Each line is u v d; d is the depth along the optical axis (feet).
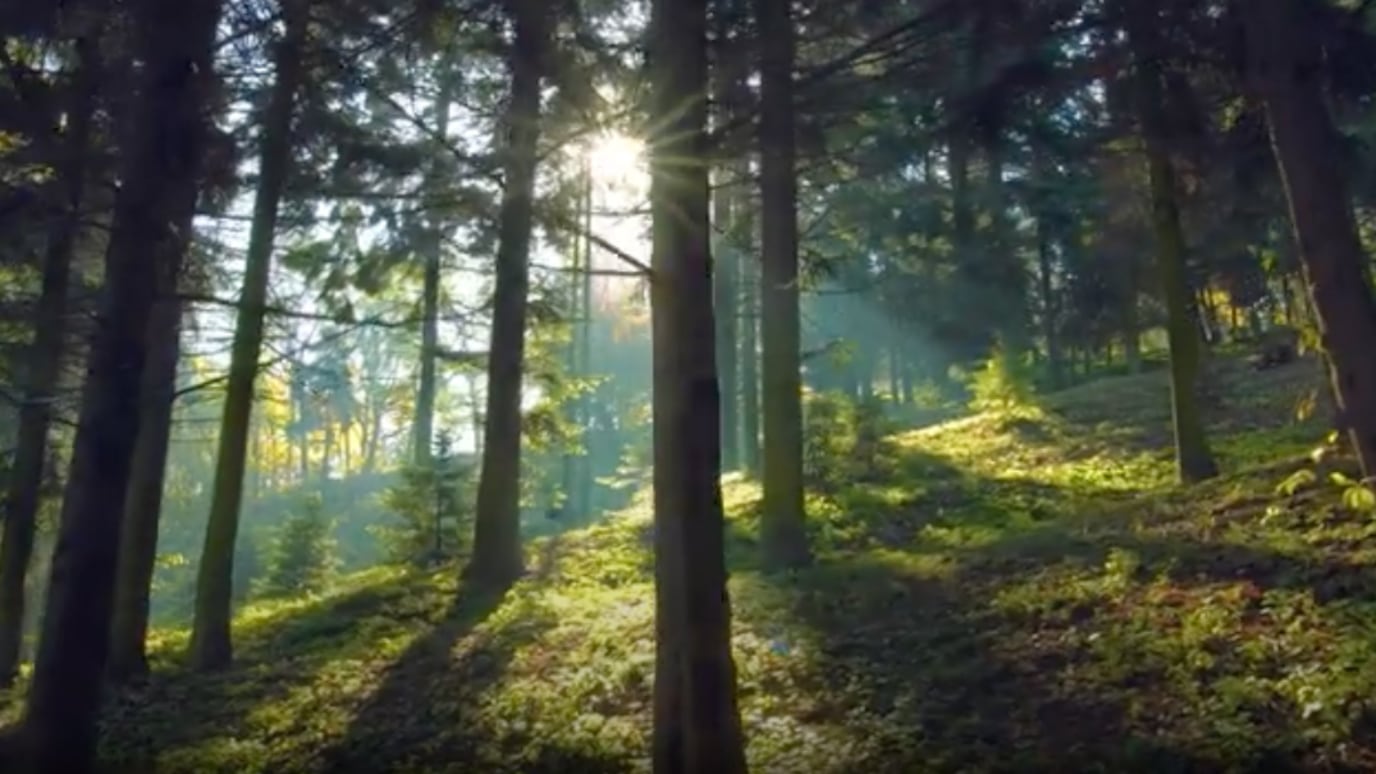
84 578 27.04
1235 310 99.86
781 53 26.73
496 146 30.63
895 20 27.61
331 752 32.91
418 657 42.68
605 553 61.21
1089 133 36.09
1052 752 24.56
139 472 46.32
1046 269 105.81
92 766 26.68
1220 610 29.45
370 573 73.51
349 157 32.37
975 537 50.24
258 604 76.84
